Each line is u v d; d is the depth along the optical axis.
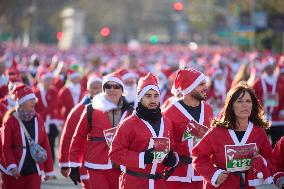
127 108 17.53
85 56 96.19
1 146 17.83
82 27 157.00
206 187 14.20
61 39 163.62
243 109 13.74
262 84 28.62
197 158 14.04
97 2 194.50
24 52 93.69
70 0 162.25
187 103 16.91
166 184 16.75
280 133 28.98
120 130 14.57
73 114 18.33
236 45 125.12
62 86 34.78
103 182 17.17
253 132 13.95
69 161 17.47
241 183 13.92
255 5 98.19
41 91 29.38
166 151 14.52
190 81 16.73
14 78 28.92
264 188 23.28
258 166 13.67
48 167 17.86
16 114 17.56
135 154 14.31
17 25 142.12
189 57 78.88
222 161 13.89
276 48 103.31
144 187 14.55
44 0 159.38
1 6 130.75
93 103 17.45
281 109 28.91
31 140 17.45
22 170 17.45
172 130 15.16
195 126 16.72
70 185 24.73
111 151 14.56
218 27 155.00
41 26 181.38
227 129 13.89
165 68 40.12
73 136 17.59
